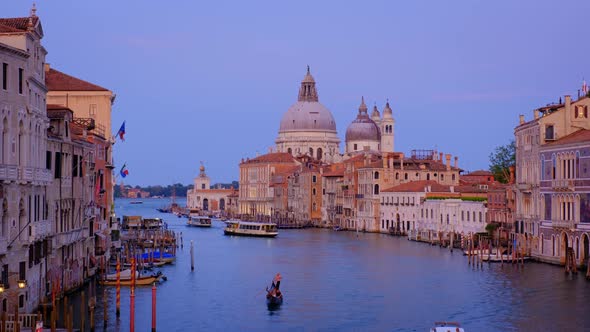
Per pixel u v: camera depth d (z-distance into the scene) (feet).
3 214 176.96
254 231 605.31
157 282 303.07
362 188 653.71
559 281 285.64
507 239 392.47
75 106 338.95
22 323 181.98
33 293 196.85
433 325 224.12
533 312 235.20
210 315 238.07
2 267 176.86
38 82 198.29
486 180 593.83
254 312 244.22
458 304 252.62
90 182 275.39
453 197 509.76
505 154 599.16
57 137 222.07
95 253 291.58
